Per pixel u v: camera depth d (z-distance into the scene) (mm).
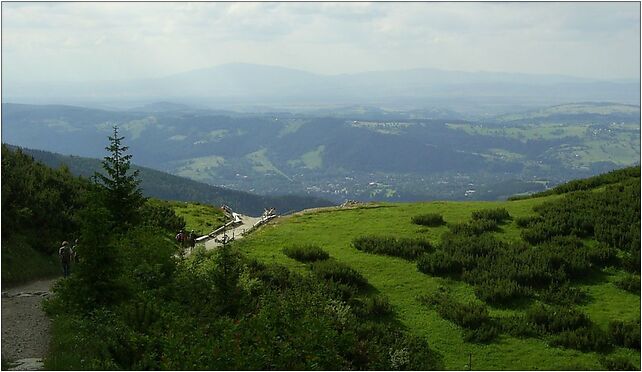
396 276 32531
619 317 27625
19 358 20188
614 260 32938
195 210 56281
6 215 36062
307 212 47500
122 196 31406
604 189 44125
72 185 45969
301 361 18312
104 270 23484
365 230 40500
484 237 36375
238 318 22469
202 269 28156
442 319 27938
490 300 29438
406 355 23609
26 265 33438
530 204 44281
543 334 26500
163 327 20734
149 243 29344
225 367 16766
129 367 18656
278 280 29516
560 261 32281
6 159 43000
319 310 25172
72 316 22719
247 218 56281
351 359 22078
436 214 41594
